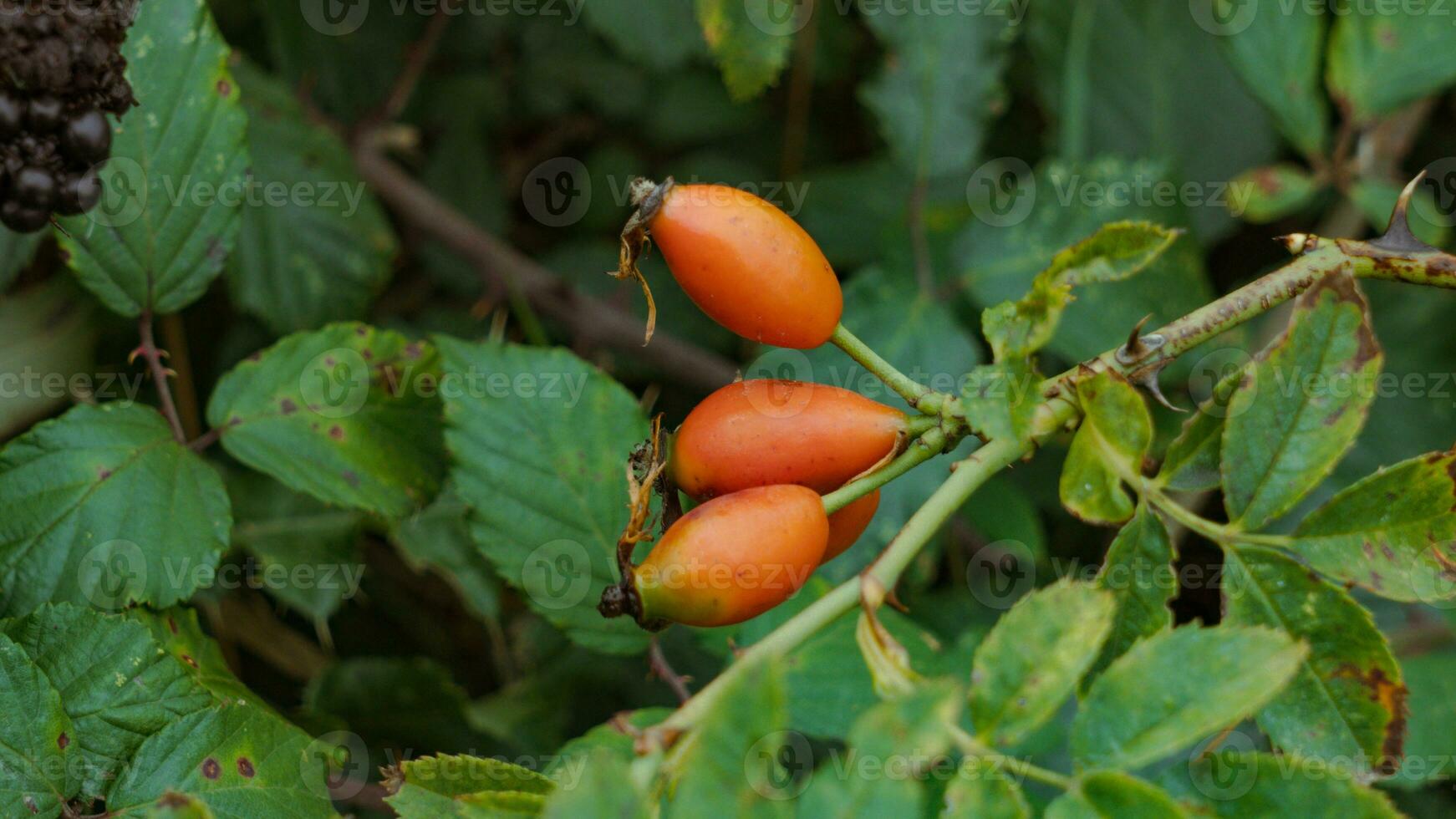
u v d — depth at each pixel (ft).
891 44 1.43
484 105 1.76
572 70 1.78
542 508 1.19
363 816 1.32
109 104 1.11
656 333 1.62
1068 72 1.54
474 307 1.68
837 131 1.88
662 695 1.43
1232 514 1.08
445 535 1.37
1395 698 1.06
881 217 1.65
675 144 1.81
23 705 1.09
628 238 1.08
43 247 1.36
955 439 1.07
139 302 1.19
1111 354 1.08
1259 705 1.01
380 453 1.21
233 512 1.33
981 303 1.40
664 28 1.54
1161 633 1.02
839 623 1.21
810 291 1.08
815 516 1.06
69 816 1.09
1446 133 1.68
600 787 0.96
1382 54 1.34
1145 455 1.08
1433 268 1.09
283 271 1.42
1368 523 1.07
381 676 1.35
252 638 1.46
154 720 1.11
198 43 1.20
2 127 1.09
